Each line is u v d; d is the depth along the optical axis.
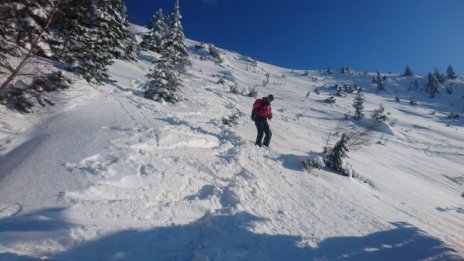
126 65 18.39
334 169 8.62
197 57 60.75
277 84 53.44
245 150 7.83
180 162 5.86
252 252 3.82
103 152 5.39
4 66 6.21
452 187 14.62
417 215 7.18
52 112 7.19
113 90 10.38
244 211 4.69
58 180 4.40
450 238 6.24
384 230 5.41
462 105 75.69
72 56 10.30
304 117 27.38
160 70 11.65
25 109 6.85
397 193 8.79
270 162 7.59
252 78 55.16
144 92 11.55
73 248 3.34
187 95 14.57
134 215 4.02
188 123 8.85
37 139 5.87
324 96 50.84
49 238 3.37
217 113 12.53
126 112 8.20
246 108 17.73
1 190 4.11
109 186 4.42
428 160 21.27
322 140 16.50
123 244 3.55
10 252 3.09
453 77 108.50
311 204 5.84
